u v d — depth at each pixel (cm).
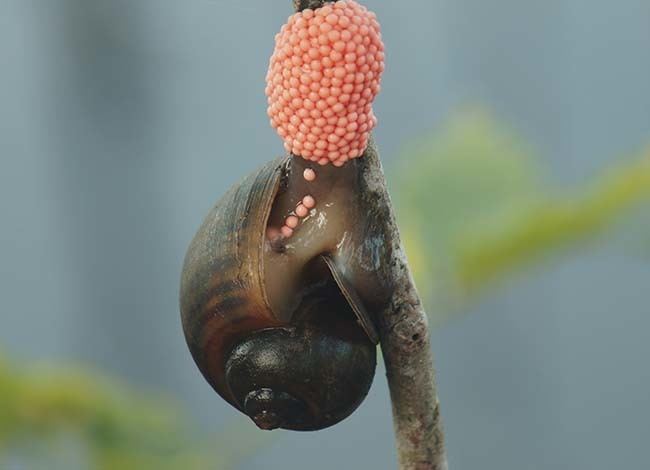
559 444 244
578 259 235
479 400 244
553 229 143
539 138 230
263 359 120
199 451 158
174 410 157
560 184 227
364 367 120
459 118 154
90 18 232
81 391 147
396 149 230
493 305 243
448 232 146
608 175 144
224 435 163
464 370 245
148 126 238
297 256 119
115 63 235
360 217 119
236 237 119
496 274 146
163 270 242
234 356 120
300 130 117
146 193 240
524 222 143
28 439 148
